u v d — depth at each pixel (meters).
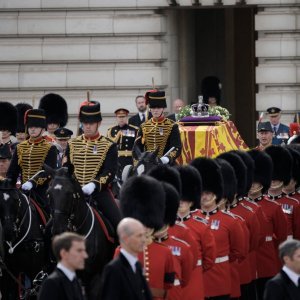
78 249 61.25
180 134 96.44
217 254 78.19
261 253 85.94
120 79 131.00
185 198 75.56
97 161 82.25
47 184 85.69
